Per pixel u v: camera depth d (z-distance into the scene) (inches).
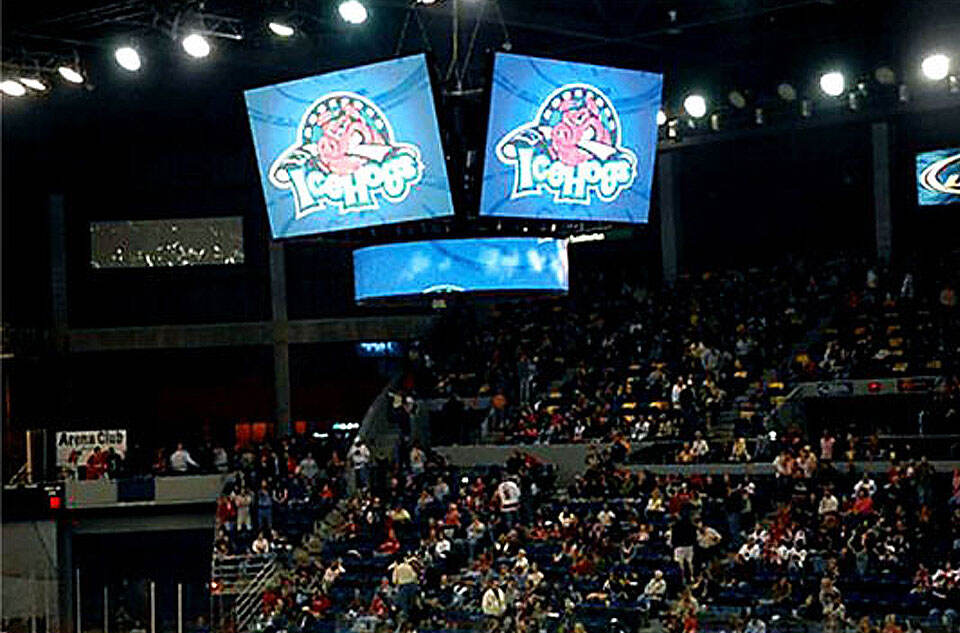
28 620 1603.1
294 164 1214.3
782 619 1310.3
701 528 1533.0
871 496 1551.4
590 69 1193.4
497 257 1214.9
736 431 1807.3
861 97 1908.2
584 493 1769.2
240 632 1651.1
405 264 1225.4
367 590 1688.0
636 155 1229.7
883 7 1867.6
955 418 1689.2
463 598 1566.2
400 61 1158.3
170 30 1667.1
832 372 1859.0
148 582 1577.3
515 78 1158.3
